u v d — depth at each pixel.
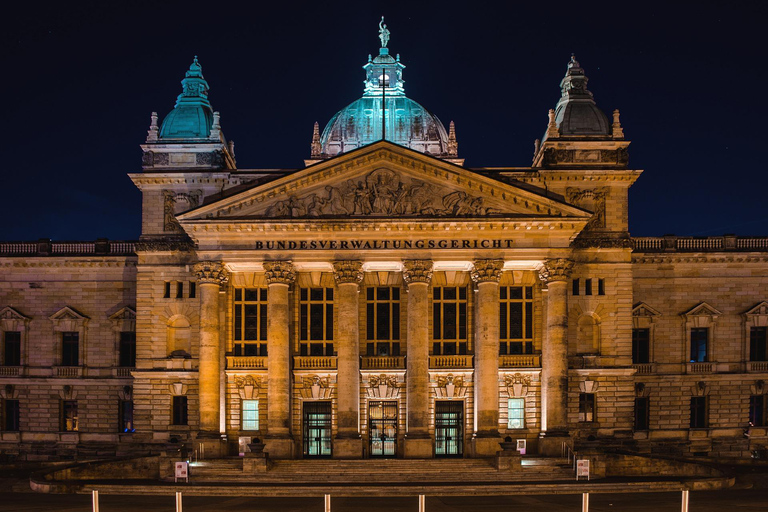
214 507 48.22
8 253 79.94
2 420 79.19
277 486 56.16
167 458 60.84
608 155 72.88
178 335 73.50
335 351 70.94
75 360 79.50
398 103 87.44
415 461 63.75
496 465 62.12
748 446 76.94
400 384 70.19
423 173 67.19
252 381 69.94
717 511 45.56
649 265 77.81
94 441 77.88
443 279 71.38
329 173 67.12
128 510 46.22
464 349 70.94
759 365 77.75
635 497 52.34
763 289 78.38
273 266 67.06
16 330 79.69
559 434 66.25
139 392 72.75
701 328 78.25
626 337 71.69
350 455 66.06
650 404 77.00
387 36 91.06
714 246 78.38
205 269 67.19
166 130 75.19
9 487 56.97
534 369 69.62
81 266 79.44
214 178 73.50
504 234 67.12
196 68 78.00
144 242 73.25
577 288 72.06
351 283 67.06
